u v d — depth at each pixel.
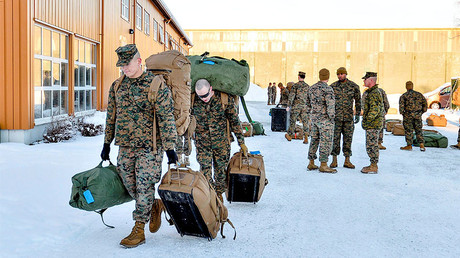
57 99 10.59
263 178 4.74
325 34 48.59
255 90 43.94
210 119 4.61
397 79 47.62
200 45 50.44
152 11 22.36
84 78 12.64
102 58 13.86
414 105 10.22
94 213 4.47
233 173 4.60
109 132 3.69
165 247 3.62
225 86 4.52
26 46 8.60
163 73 4.30
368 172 7.34
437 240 4.02
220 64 4.61
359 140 12.26
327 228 4.30
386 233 4.19
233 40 50.00
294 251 3.64
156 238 3.86
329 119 7.16
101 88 13.90
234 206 5.06
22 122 8.66
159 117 3.51
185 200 3.40
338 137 7.79
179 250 3.56
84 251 3.46
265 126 16.28
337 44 48.47
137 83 3.50
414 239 4.03
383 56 47.72
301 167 7.81
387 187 6.27
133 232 3.62
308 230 4.22
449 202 5.45
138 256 3.38
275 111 14.35
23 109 8.66
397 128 13.77
